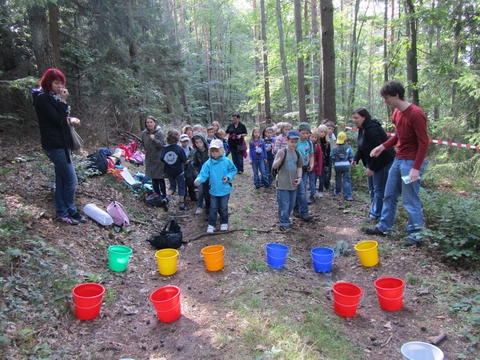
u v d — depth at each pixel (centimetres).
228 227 538
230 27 3353
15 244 348
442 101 1142
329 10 779
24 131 770
